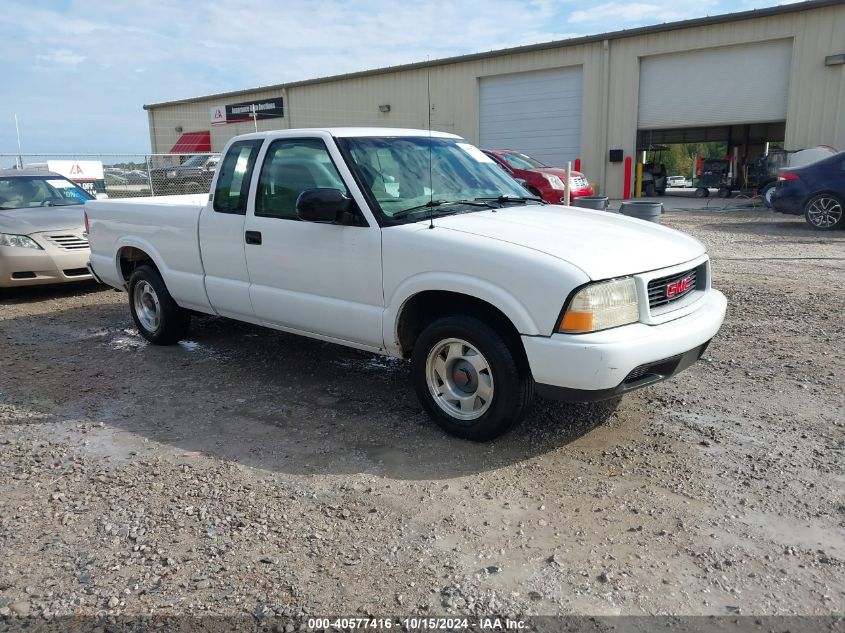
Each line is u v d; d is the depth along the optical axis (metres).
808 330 6.20
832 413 4.35
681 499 3.37
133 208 6.14
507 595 2.69
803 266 9.30
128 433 4.32
